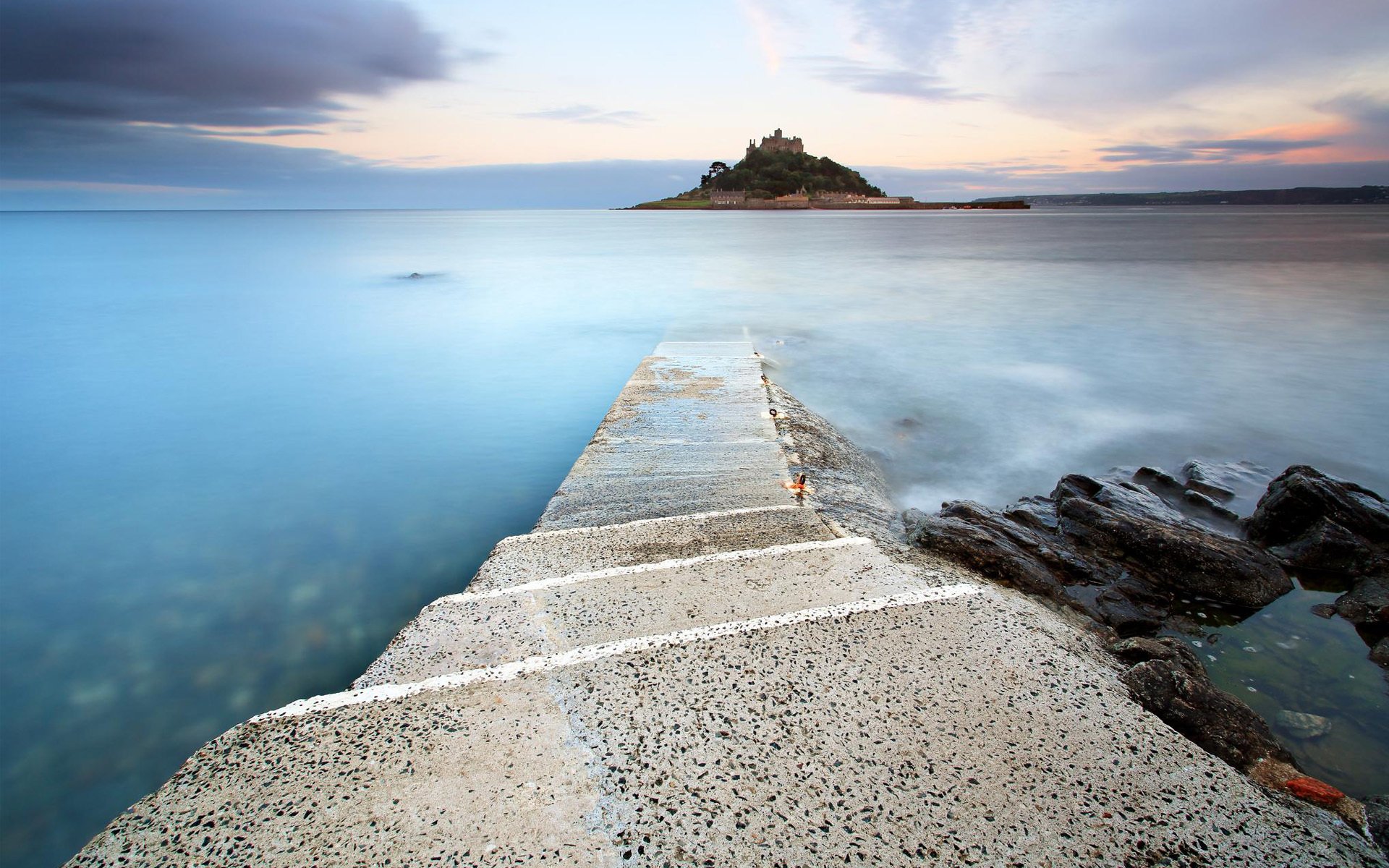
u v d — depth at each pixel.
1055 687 3.62
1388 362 15.02
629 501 7.31
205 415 13.51
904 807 2.90
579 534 6.16
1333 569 6.54
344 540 8.60
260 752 3.23
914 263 36.16
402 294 28.36
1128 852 2.73
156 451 11.62
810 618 4.22
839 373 15.04
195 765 3.16
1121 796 2.98
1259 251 40.41
